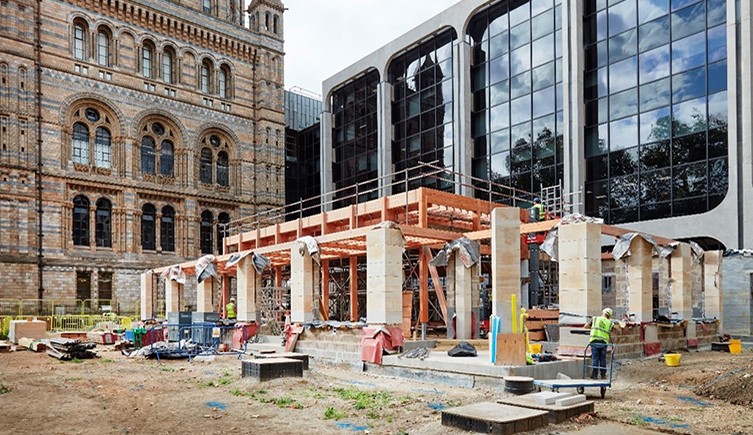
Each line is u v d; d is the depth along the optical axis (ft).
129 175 144.15
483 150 132.77
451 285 76.02
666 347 72.13
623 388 51.72
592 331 53.67
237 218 164.04
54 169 132.57
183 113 155.43
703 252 86.17
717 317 84.79
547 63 119.55
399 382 55.72
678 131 98.58
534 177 120.67
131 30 147.43
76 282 134.51
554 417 36.09
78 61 137.69
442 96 142.92
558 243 63.67
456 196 84.43
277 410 41.60
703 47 96.12
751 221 87.97
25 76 129.49
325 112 179.52
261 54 172.14
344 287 108.37
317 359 71.10
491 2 131.03
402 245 65.46
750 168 88.28
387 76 158.30
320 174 187.11
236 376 57.93
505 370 50.06
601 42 111.14
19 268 125.59
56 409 42.63
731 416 40.14
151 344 81.71
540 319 72.59
